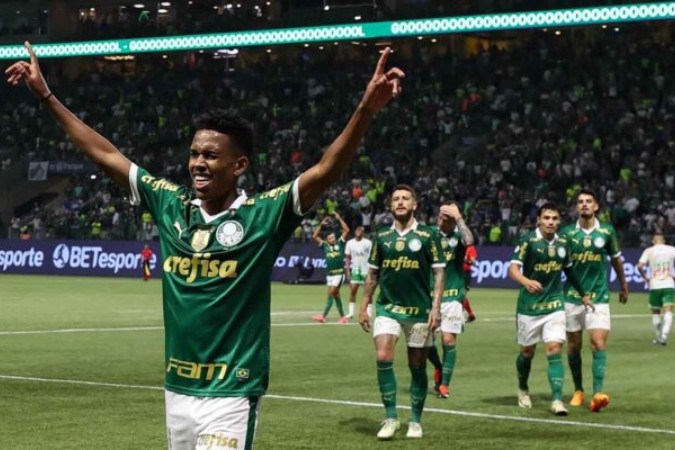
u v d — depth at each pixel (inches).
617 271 585.6
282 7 2593.5
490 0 2140.7
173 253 223.3
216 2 2657.5
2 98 2797.7
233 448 215.8
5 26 2824.8
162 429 470.9
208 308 218.4
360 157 2237.9
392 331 466.3
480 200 2005.4
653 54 2290.8
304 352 820.0
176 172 2410.2
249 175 2330.2
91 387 603.8
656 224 1728.6
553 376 536.1
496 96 2347.4
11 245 2285.9
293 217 221.8
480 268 1818.4
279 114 2517.2
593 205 576.1
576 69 2326.5
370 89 209.5
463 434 472.7
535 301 543.8
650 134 2084.2
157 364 716.7
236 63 2763.3
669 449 440.8
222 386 217.3
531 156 2108.8
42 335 927.0
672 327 1157.1
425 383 467.5
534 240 542.6
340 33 2192.4
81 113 2741.1
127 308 1263.5
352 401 567.5
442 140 2305.6
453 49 2573.8
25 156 2618.1
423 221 1982.0
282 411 531.5
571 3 2006.6
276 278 1972.2
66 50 2477.9
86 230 2207.2
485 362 772.6
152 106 2679.6
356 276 1135.6
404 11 2252.7
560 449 438.6
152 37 2384.4
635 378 690.8
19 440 444.1
